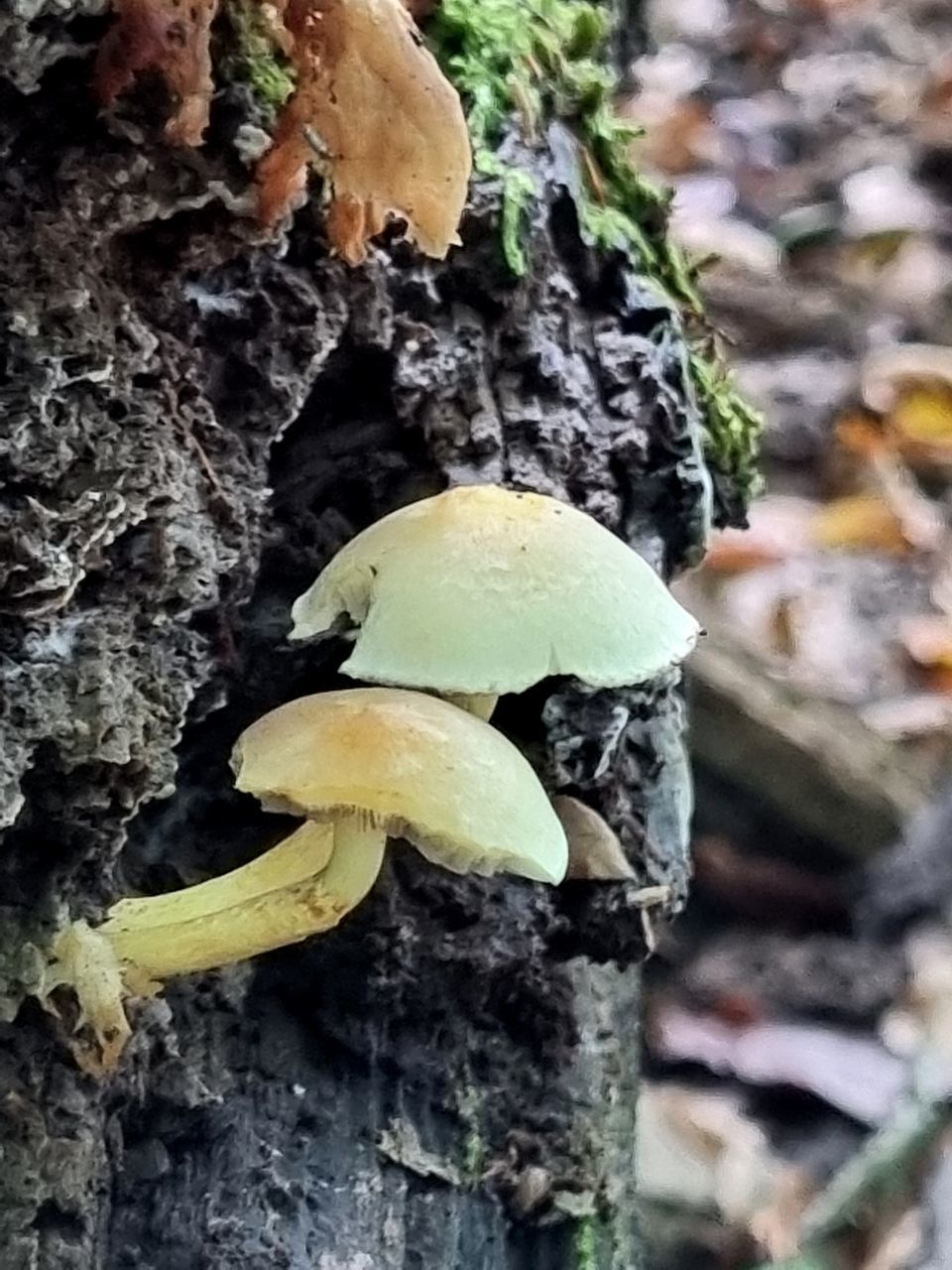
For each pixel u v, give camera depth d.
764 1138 0.42
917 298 0.74
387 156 0.17
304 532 0.21
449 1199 0.22
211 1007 0.21
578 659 0.17
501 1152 0.23
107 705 0.17
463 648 0.17
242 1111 0.21
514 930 0.22
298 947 0.21
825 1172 0.42
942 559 0.61
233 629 0.20
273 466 0.21
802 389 0.69
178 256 0.18
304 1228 0.20
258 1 0.17
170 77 0.16
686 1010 0.46
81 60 0.16
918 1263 0.37
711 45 0.95
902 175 0.81
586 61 0.26
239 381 0.19
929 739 0.52
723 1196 0.40
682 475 0.23
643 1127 0.42
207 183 0.17
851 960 0.47
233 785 0.20
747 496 0.27
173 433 0.18
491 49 0.23
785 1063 0.44
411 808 0.16
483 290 0.22
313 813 0.17
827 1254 0.39
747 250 0.75
